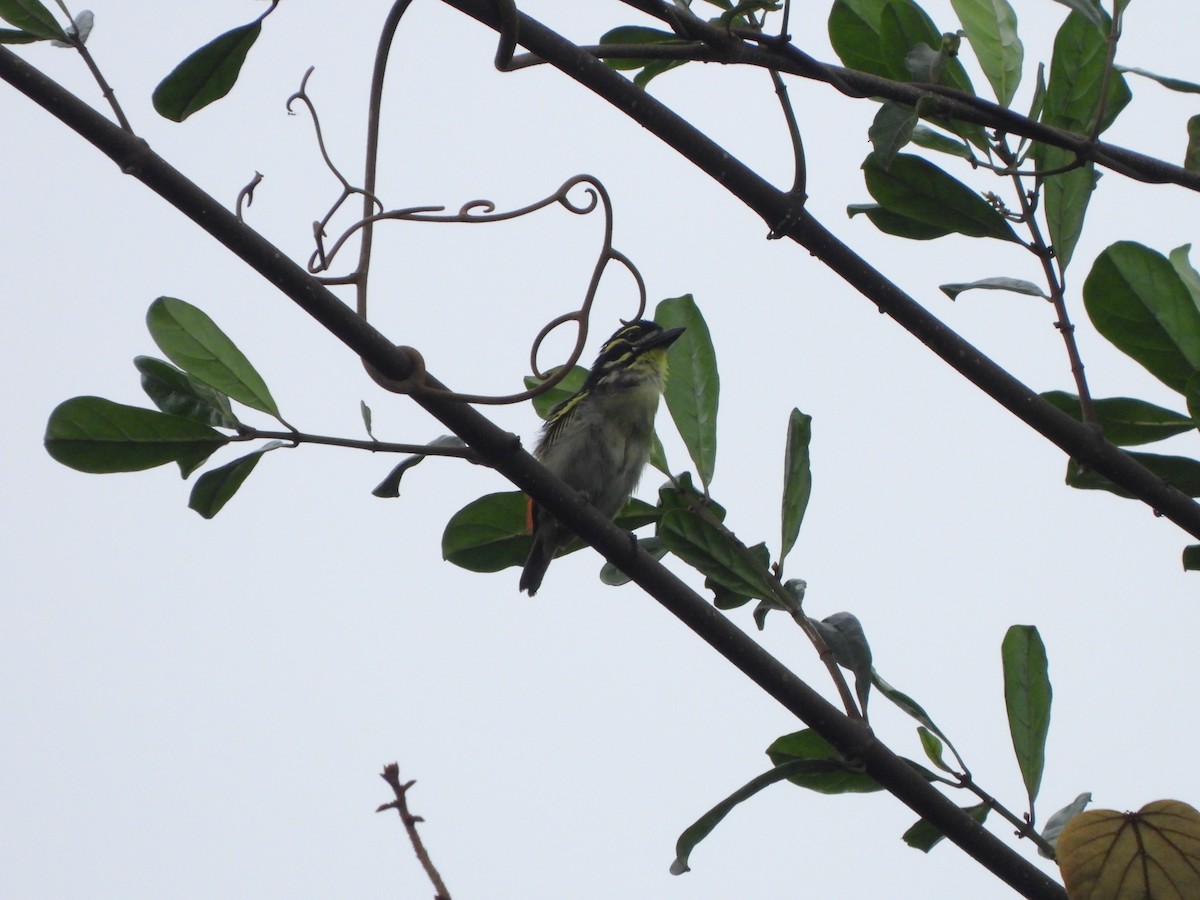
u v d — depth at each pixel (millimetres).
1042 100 7211
